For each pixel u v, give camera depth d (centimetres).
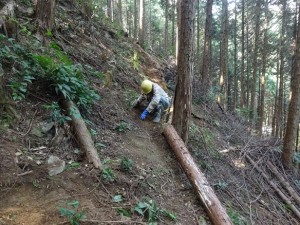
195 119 864
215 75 2486
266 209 602
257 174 720
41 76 464
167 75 1055
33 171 333
